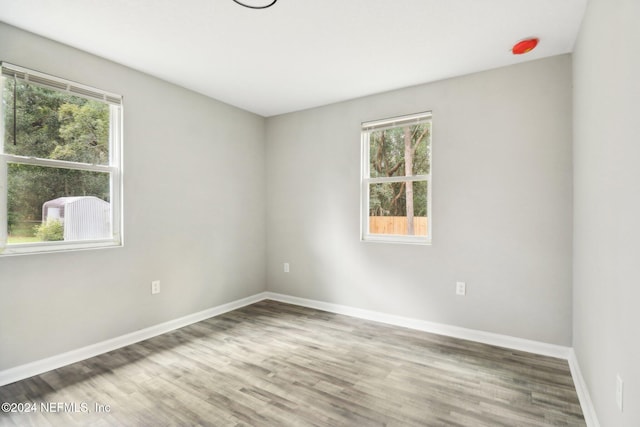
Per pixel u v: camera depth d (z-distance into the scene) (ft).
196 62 9.29
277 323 11.43
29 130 7.79
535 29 7.54
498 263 9.56
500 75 9.52
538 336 9.02
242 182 13.47
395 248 11.35
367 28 7.55
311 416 6.19
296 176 13.78
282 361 8.47
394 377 7.66
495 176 9.58
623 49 4.36
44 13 6.91
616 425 4.64
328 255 12.94
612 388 4.85
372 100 11.84
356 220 12.24
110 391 7.03
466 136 10.02
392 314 11.43
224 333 10.44
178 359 8.57
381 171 11.91
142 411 6.33
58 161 8.27
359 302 12.19
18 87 7.61
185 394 6.91
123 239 9.44
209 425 5.92
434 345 9.52
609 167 5.02
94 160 8.96
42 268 7.84
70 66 8.34
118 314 9.30
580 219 7.47
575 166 8.11
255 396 6.85
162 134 10.46
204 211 11.86
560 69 8.73
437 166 10.50
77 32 7.70
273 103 12.80
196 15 7.03
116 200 9.41
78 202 8.67
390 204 11.73
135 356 8.73
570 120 8.61
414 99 10.96
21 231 7.70
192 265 11.42
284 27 7.52
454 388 7.18
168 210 10.64
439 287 10.50
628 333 4.17
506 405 6.56
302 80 10.55
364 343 9.66
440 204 10.44
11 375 7.33
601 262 5.51
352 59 9.09
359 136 12.15
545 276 8.93
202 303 11.78
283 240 14.20
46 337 7.89
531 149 9.10
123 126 9.43
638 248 3.83
